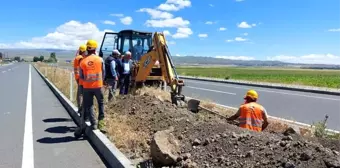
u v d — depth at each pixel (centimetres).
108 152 614
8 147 698
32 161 610
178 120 785
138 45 1714
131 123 840
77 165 589
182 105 1028
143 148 649
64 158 628
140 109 957
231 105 1469
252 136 586
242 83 2917
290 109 1408
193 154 559
